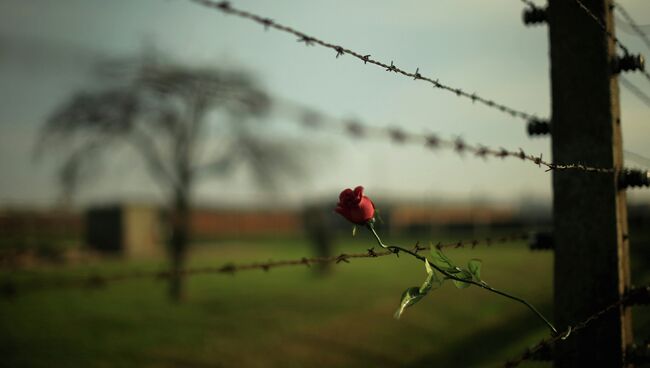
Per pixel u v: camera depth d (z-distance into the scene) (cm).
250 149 1238
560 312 189
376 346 677
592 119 185
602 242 183
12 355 645
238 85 1012
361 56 145
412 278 1377
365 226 126
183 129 1153
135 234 2044
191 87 1069
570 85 189
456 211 3622
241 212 3172
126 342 712
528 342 619
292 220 3394
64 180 1144
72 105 1088
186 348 682
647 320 552
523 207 3634
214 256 1955
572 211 187
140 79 1055
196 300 1064
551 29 193
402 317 829
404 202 3462
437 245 152
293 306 979
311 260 134
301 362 621
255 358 637
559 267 189
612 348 181
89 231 2025
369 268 1633
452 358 598
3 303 1000
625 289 187
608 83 185
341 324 807
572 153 188
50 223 1886
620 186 186
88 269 1384
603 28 182
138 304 1012
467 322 773
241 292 1166
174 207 1164
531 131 203
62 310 944
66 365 605
